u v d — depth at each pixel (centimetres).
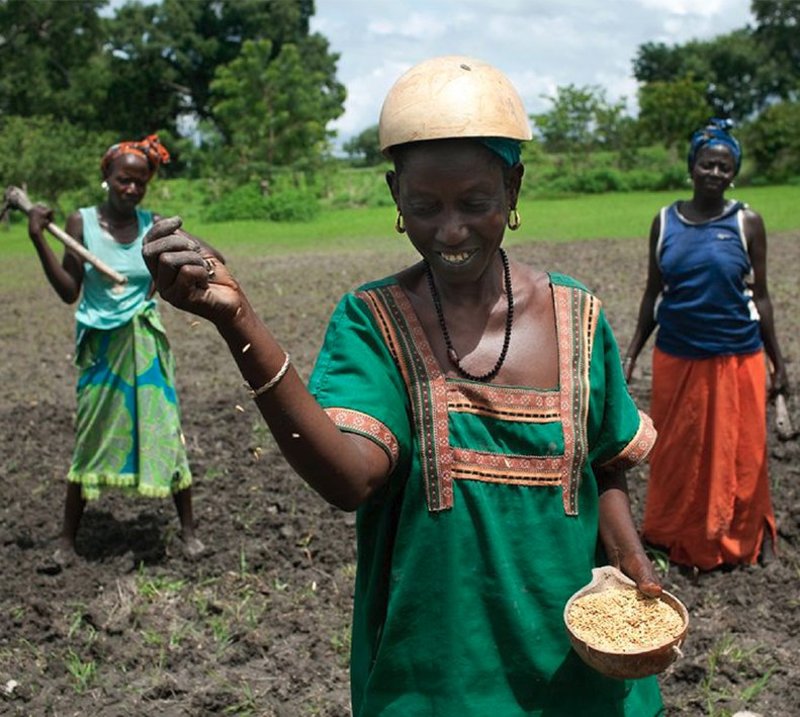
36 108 5091
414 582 221
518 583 222
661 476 510
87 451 512
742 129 4212
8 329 1213
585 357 231
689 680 410
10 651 440
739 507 502
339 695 406
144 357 506
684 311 494
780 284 1359
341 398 214
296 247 2138
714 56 7925
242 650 437
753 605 472
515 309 230
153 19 5656
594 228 2383
